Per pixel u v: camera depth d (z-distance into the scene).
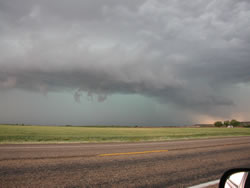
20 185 4.44
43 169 5.85
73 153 8.84
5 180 4.76
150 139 19.56
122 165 6.64
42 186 4.40
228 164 7.26
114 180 4.96
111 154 8.77
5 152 8.94
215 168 6.55
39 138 18.20
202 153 9.73
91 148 10.93
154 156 8.53
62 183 4.64
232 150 11.06
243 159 8.35
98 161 7.18
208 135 26.77
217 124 137.88
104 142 15.46
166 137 22.28
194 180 5.12
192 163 7.26
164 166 6.64
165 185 4.67
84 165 6.49
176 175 5.55
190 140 18.39
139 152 9.56
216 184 4.81
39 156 7.92
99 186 4.49
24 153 8.66
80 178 5.07
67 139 18.06
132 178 5.16
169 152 9.80
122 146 12.27
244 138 21.66
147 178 5.20
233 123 134.25
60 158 7.57
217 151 10.55
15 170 5.67
